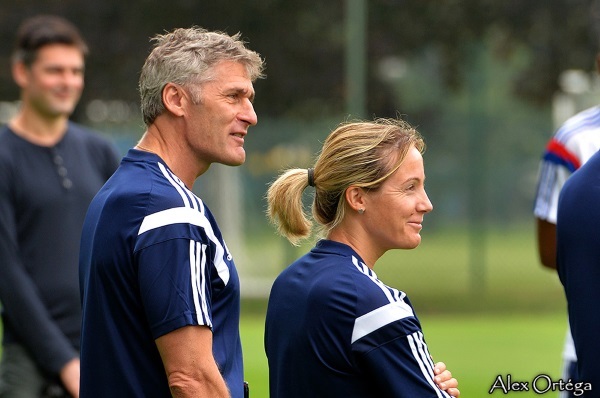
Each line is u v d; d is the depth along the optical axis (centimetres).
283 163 5462
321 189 1124
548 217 1630
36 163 1666
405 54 5869
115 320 1062
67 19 5656
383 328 1041
